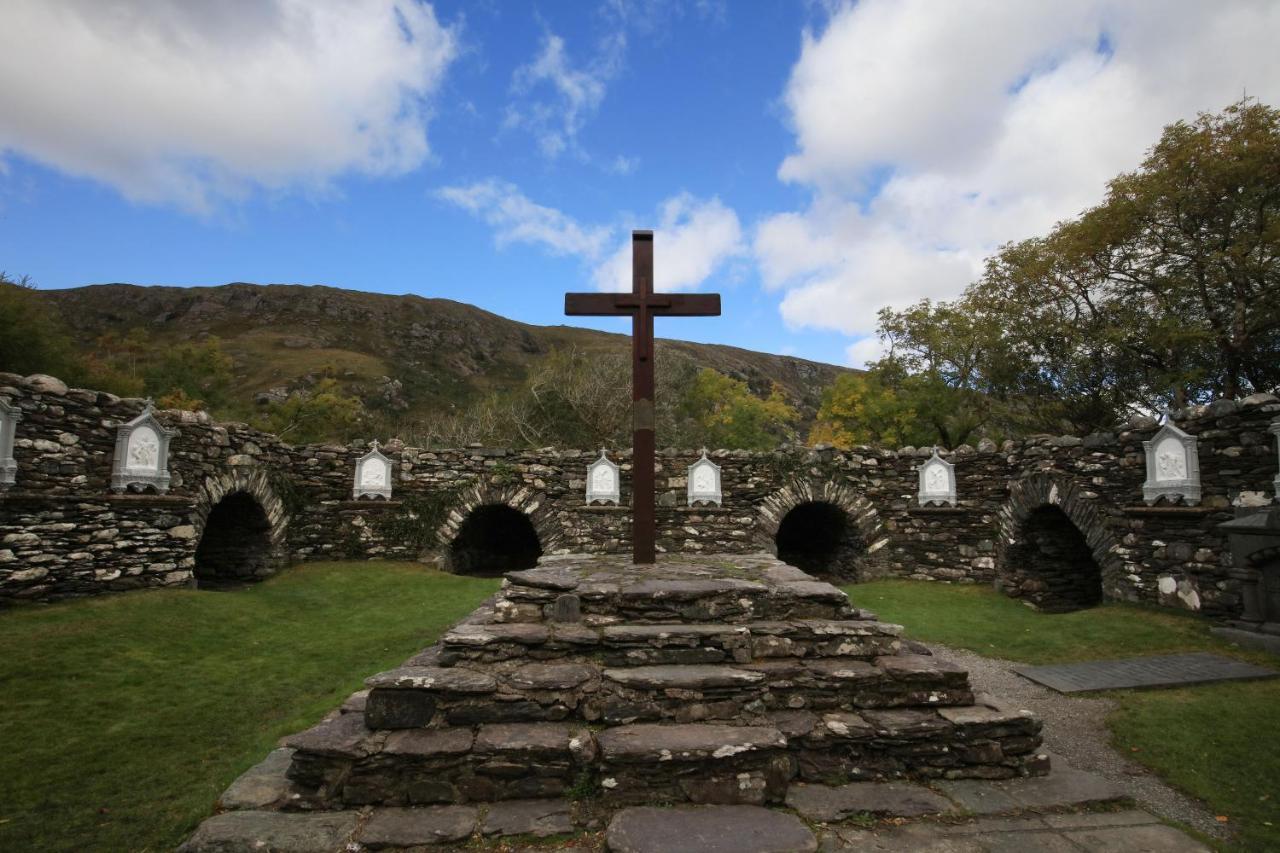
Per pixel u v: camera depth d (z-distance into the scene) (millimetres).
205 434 10516
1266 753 4934
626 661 4551
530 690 4215
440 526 13867
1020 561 12000
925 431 25234
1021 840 3475
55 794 4242
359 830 3490
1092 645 8180
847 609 5125
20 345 16047
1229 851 3645
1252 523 7688
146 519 9367
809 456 14445
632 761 3746
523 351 86500
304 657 7512
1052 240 21250
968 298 24188
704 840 3348
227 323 74062
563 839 3479
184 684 6355
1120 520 9945
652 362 7219
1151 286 19453
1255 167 16844
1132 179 18844
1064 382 21156
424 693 4141
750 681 4262
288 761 4250
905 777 4109
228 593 10062
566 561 7570
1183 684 6578
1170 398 19703
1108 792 3988
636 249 7297
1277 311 17266
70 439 8438
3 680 5934
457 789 3787
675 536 14188
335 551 13469
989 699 4566
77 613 7797
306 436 33406
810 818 3656
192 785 4406
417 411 56281
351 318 80188
